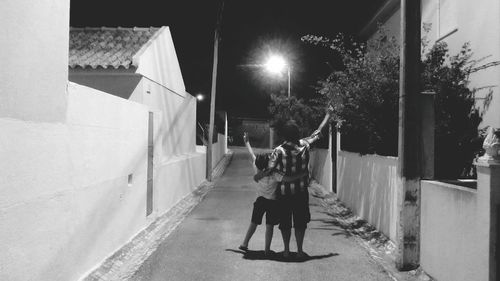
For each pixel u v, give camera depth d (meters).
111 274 6.32
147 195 9.57
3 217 3.87
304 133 19.97
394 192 7.86
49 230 4.78
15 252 4.07
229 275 6.35
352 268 6.73
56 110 4.94
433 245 6.02
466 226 5.05
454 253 5.36
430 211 6.15
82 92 5.71
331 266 6.83
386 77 8.91
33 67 4.39
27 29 4.25
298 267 6.76
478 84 8.79
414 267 6.54
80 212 5.67
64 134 5.16
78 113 5.58
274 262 7.02
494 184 4.54
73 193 5.43
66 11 5.11
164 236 8.84
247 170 25.33
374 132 9.30
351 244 8.33
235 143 52.03
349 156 12.16
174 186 12.49
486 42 8.45
